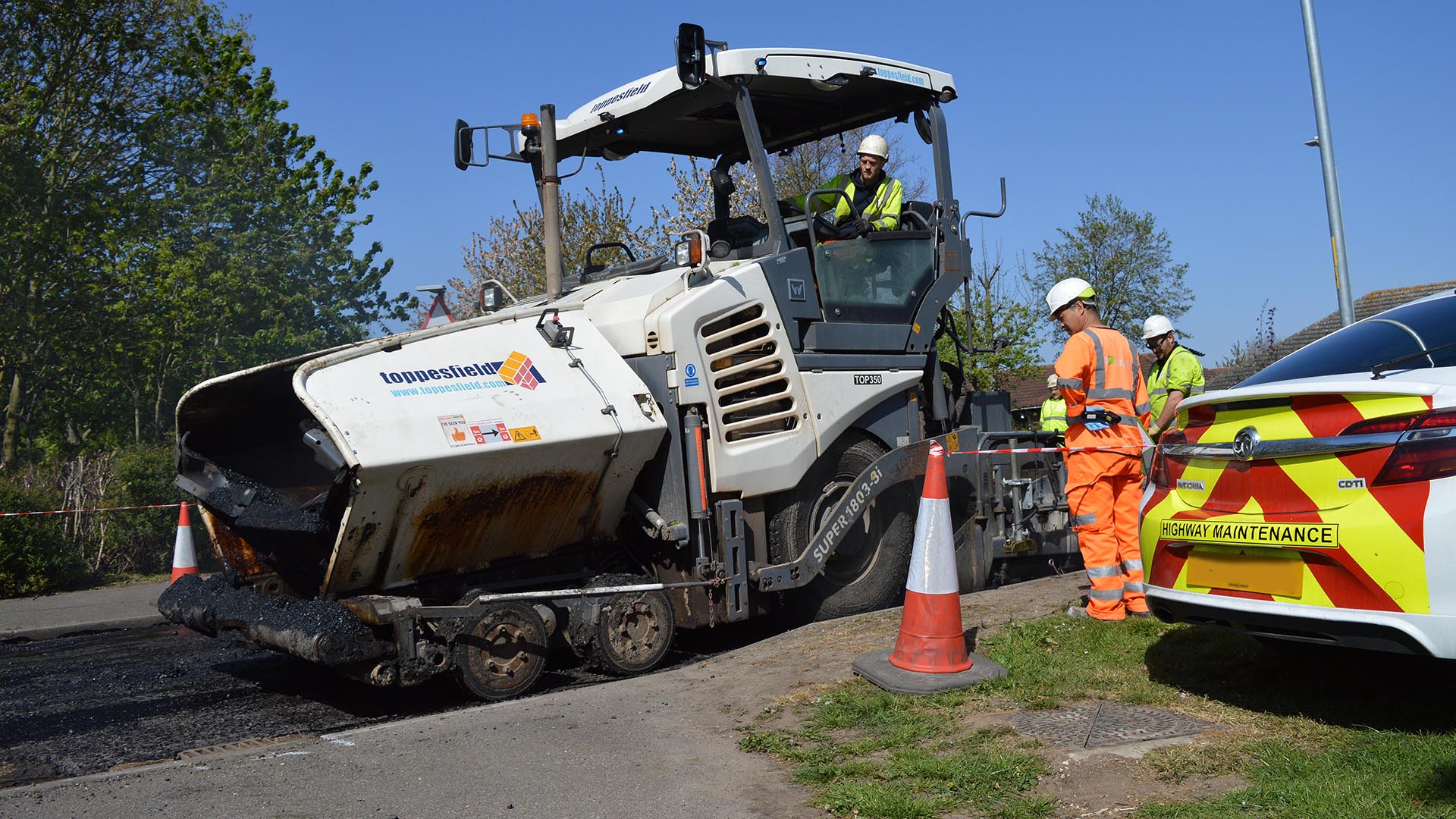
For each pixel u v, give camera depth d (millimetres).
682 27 6551
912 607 5219
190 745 5215
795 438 6891
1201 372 8234
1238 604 4164
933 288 7875
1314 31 12703
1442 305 4758
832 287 7281
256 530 6059
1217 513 4328
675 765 4285
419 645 5480
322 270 25422
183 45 23906
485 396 5730
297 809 3945
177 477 6262
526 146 7879
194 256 22766
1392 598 3676
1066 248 42594
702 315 6488
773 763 4254
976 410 8453
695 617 6527
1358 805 3279
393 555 5633
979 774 3834
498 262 27406
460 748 4625
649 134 8117
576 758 4422
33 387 23781
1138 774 3779
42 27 21750
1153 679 4918
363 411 5320
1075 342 6176
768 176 7012
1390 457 3756
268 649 5895
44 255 21328
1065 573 8836
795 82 7234
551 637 6125
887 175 7926
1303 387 4055
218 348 23734
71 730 5562
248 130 24469
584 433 5910
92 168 22844
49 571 11633
